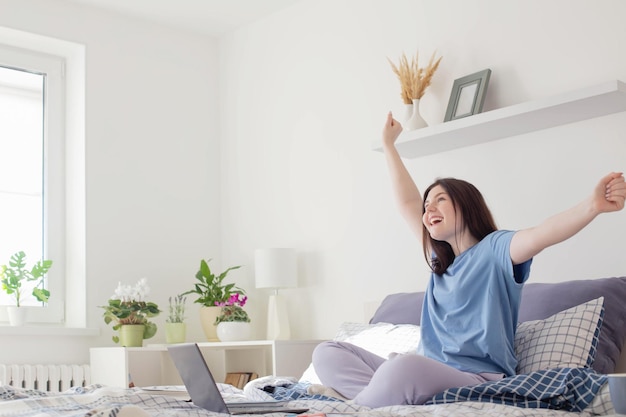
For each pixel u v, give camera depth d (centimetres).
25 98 420
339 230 394
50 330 386
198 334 445
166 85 451
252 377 403
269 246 431
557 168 310
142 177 434
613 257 289
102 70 428
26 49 419
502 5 332
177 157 450
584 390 185
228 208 458
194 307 445
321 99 410
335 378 232
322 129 408
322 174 405
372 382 200
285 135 428
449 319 229
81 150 418
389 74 377
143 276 427
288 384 243
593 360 230
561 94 283
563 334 231
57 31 415
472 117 309
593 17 303
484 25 338
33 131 420
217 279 416
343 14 402
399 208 269
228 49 466
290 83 427
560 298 259
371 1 388
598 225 294
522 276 221
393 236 369
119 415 139
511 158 324
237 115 457
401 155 354
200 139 461
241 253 447
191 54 464
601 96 277
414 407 174
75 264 414
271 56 440
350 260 387
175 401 194
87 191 414
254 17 447
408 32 370
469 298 225
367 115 386
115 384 372
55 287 413
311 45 418
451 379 196
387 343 279
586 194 301
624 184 195
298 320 411
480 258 225
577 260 299
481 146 335
